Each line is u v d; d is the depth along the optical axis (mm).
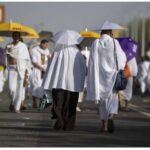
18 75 26938
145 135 18672
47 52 30297
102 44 18969
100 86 18953
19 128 20422
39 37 33094
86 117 24844
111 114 19000
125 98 29312
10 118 24125
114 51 18922
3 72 26953
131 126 21375
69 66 19609
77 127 20734
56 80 19594
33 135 18500
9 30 26969
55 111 19578
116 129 20312
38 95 30047
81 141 17172
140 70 45969
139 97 45844
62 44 19781
